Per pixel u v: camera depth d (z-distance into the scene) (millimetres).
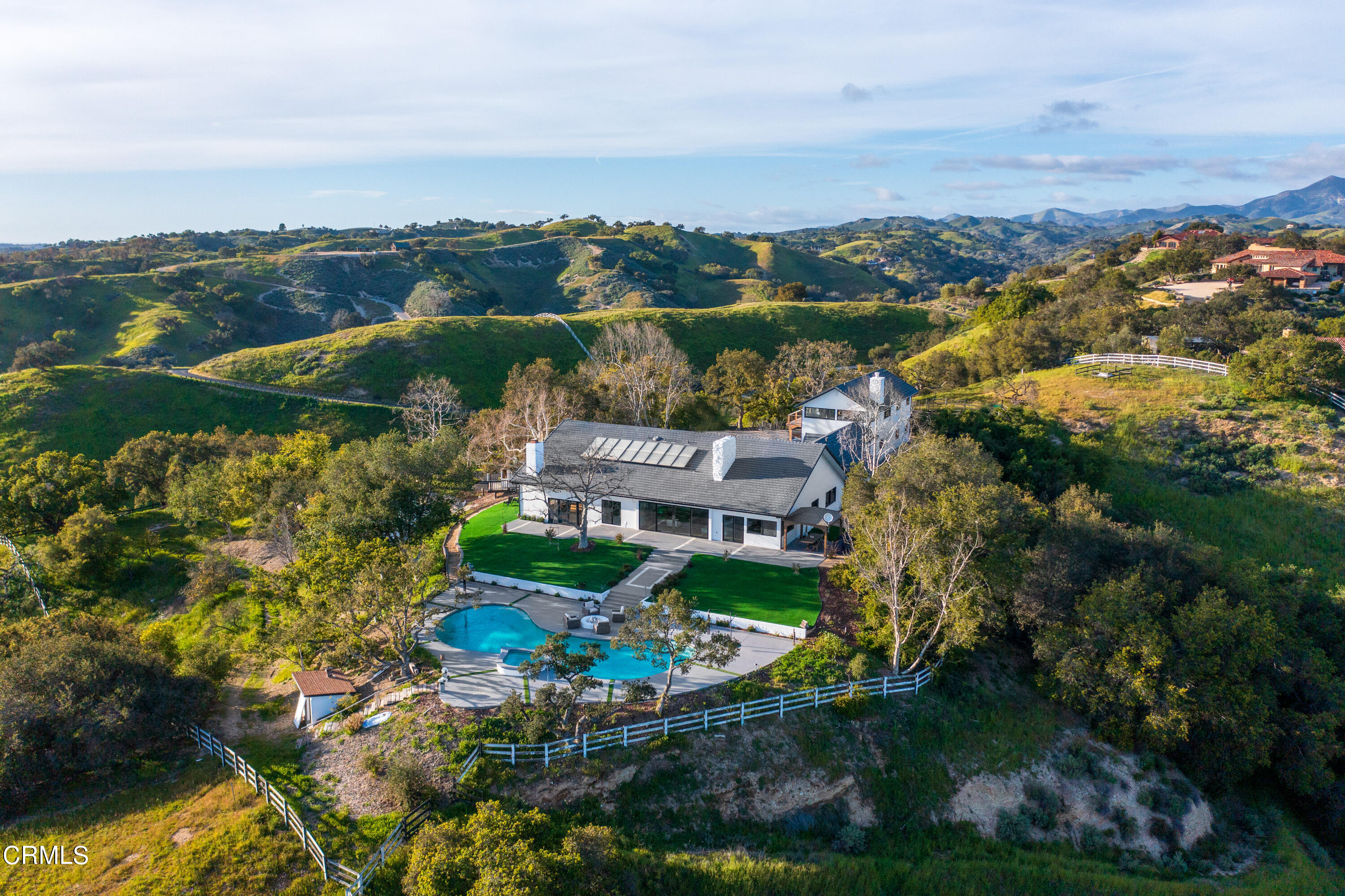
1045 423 60844
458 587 41469
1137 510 50250
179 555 55938
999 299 113250
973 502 33500
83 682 28125
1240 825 31625
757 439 50375
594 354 119750
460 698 30047
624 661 33375
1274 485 49906
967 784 29844
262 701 34281
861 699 30703
